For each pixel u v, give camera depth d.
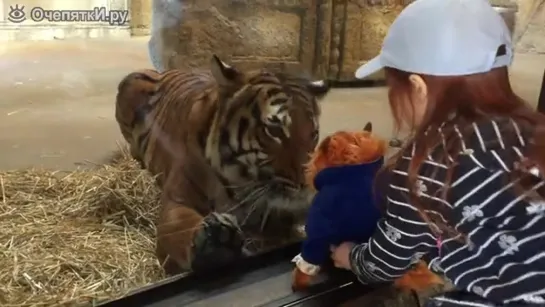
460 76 1.18
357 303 1.69
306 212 1.79
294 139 1.83
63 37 2.13
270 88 1.86
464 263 1.23
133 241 1.85
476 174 1.15
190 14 2.31
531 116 1.19
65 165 2.12
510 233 1.16
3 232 1.80
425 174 1.20
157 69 2.25
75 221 1.92
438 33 1.19
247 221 1.82
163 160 1.96
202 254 1.71
